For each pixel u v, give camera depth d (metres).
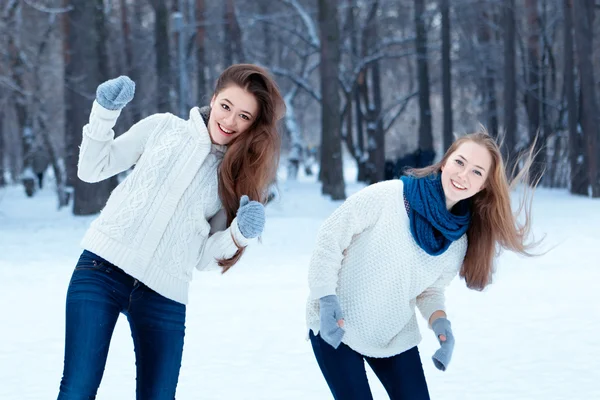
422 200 3.09
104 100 2.96
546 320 6.65
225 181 3.10
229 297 8.17
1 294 8.56
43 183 35.16
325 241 3.10
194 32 30.97
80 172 3.11
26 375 5.26
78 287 2.96
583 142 26.39
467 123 39.59
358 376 3.15
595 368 5.17
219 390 4.89
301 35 34.03
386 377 3.26
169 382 3.05
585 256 10.68
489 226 3.23
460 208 3.22
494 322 6.66
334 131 24.11
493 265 3.35
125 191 3.08
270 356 5.72
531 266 9.91
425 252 3.11
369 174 35.97
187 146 3.11
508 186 3.23
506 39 29.53
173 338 3.06
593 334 6.09
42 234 15.56
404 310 3.18
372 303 3.14
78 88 19.98
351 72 35.00
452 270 3.25
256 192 3.17
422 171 3.24
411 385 3.21
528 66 32.28
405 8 37.59
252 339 6.25
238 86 3.05
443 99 31.30
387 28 38.28
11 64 28.80
